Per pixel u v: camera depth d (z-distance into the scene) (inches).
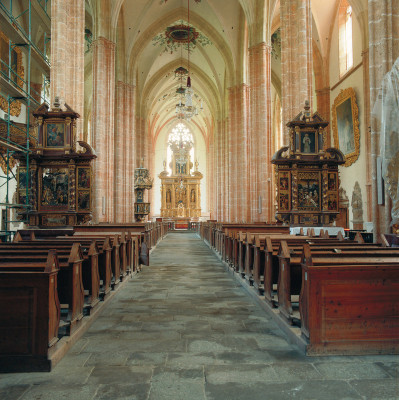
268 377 169.3
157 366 182.5
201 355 196.5
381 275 194.9
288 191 645.3
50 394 154.7
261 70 956.0
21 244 311.1
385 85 339.6
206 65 1632.6
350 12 999.6
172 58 1614.2
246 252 378.6
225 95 1592.0
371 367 179.0
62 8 579.8
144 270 507.2
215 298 332.5
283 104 684.7
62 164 542.0
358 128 943.0
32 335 177.6
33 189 534.0
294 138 647.8
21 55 849.5
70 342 207.2
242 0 972.6
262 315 275.1
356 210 952.3
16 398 151.5
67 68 592.1
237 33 1238.3
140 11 1149.7
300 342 202.4
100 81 885.2
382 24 366.6
